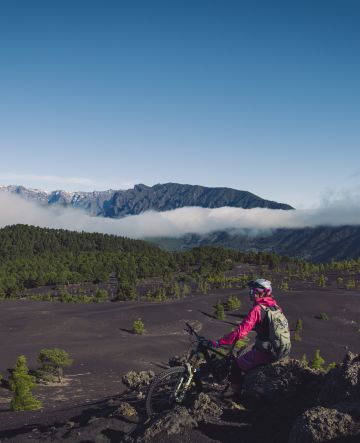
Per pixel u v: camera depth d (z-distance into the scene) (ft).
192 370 24.80
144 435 22.58
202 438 21.97
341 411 21.52
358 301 347.15
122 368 160.15
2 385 119.44
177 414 23.08
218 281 523.70
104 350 195.00
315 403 24.50
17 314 302.45
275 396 26.13
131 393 38.29
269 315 23.45
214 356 25.48
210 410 24.25
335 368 25.32
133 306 331.16
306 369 27.78
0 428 41.91
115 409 30.04
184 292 457.27
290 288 447.83
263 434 22.45
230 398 26.73
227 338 23.65
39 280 607.37
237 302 332.19
